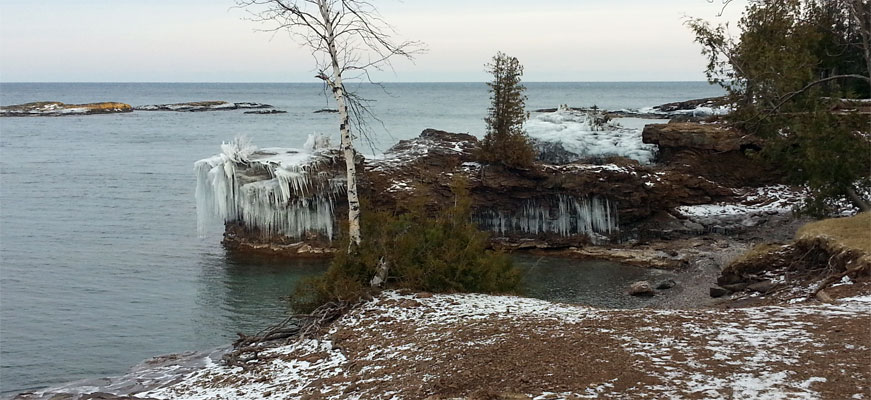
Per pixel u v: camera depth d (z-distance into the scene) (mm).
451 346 11461
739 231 32500
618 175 33906
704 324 11211
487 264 16578
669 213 34719
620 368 9234
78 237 36375
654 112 102250
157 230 38531
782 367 8773
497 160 34812
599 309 13719
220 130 111125
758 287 18625
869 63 20031
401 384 10125
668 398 8086
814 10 29984
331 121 130125
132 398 11867
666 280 26359
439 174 35125
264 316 23062
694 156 37469
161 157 74500
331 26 16391
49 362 18734
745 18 31047
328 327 14484
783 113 25703
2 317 22922
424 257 16562
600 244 33625
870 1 19859
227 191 34844
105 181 56906
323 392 10703
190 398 11688
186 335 21016
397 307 14664
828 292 14469
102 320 22625
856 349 9250
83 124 129750
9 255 32094
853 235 17484
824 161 22609
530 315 13172
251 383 12062
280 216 34031
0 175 59906
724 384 8367
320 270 29969
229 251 33688
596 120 48906
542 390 8750
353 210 16500
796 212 25484
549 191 34250
